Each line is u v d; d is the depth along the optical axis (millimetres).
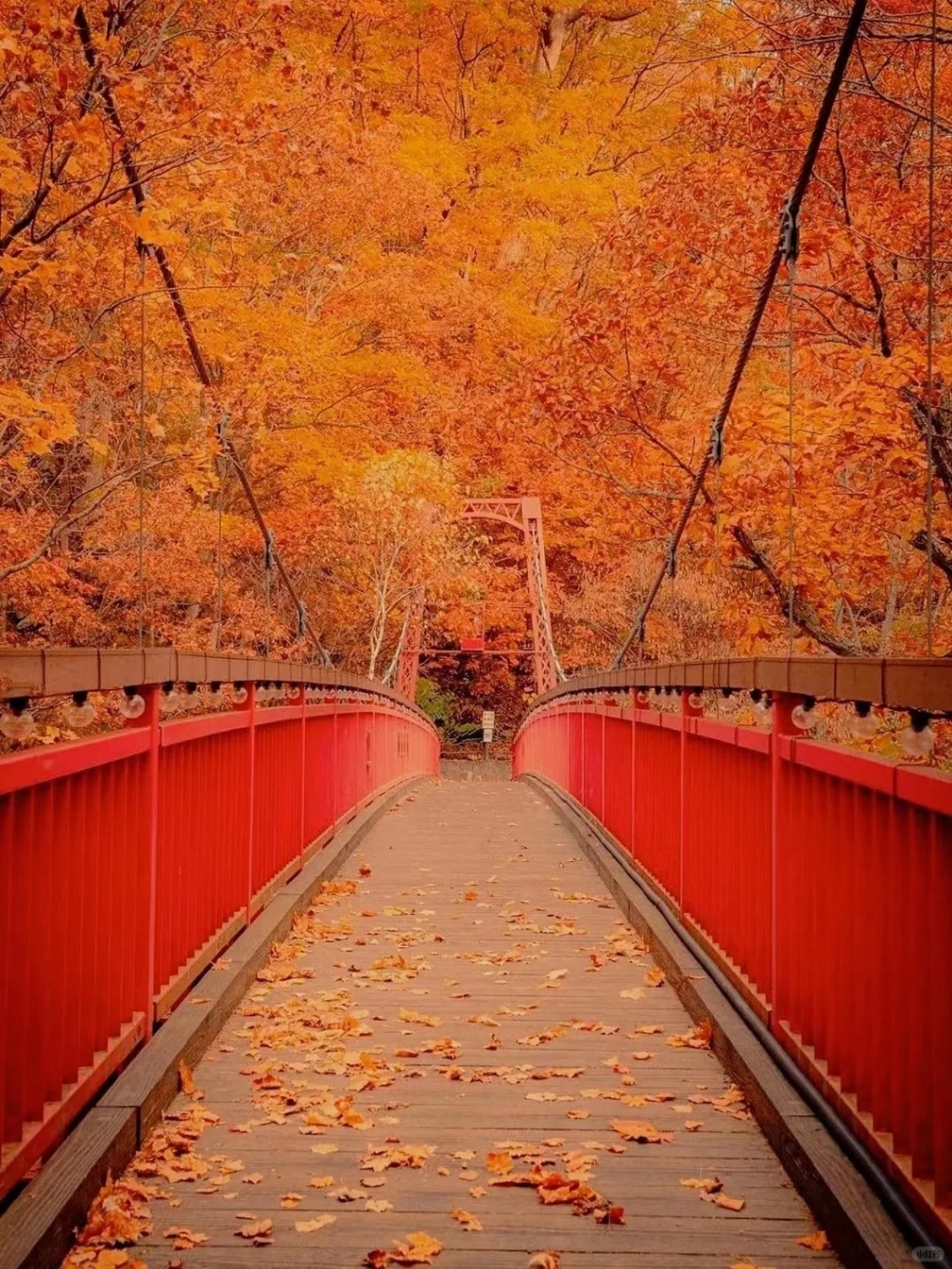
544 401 11461
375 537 21484
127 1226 2932
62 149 6355
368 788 12820
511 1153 3531
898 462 8461
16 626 11930
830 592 9961
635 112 20844
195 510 12992
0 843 2637
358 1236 2994
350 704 10906
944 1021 2436
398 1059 4500
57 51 5953
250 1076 4234
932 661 2285
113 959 3676
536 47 27984
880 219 8750
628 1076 4250
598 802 10195
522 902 7781
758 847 4301
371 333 22328
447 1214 3129
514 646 36875
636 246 10555
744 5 9008
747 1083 3943
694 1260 2877
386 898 7922
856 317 9695
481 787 19859
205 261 8969
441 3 24297
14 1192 2859
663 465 11828
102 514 11648
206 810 5086
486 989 5559
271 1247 2926
